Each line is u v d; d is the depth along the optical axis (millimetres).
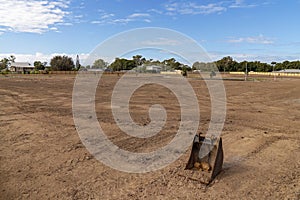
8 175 3854
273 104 12453
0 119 7746
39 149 5035
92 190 3436
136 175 3934
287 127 7297
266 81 33812
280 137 6191
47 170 4055
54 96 14109
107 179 3779
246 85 25703
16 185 3543
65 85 21844
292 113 9828
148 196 3289
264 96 16062
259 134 6438
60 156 4668
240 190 3484
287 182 3748
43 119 7805
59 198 3219
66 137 5887
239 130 6848
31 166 4199
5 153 4781
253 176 3938
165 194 3344
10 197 3227
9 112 8977
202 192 3414
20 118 7922
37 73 48031
